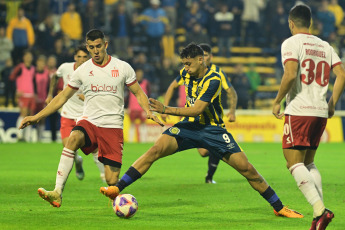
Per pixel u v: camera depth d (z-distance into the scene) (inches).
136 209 709.9
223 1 2903.5
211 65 1038.4
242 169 729.0
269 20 2925.7
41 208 789.9
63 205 817.5
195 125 743.7
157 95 2625.5
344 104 2637.8
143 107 754.8
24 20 2438.5
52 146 2016.5
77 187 1017.5
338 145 2251.5
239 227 660.7
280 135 2486.5
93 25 2613.2
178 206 813.9
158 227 658.8
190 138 743.7
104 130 753.0
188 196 912.9
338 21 3078.2
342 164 1485.0
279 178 1162.0
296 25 682.2
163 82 2459.4
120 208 705.0
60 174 721.6
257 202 850.8
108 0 2726.4
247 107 2511.1
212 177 1087.6
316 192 629.9
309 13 682.2
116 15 2556.6
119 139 759.7
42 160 1535.4
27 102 2127.2
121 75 752.3
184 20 2790.4
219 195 923.4
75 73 753.6
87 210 775.1
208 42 2630.4
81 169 1114.7
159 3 2839.6
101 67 751.1
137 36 2787.9
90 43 737.0
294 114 657.6
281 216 730.8
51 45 2486.5
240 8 2839.6
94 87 751.1
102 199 877.2
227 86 1026.7
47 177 1165.7
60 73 1072.8
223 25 2765.7
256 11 2974.9
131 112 2297.0
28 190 971.3
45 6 2647.6
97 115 754.8
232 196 912.3
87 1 2751.0
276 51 2896.2
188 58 733.9
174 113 716.0
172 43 2723.9
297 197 904.3
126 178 721.6
